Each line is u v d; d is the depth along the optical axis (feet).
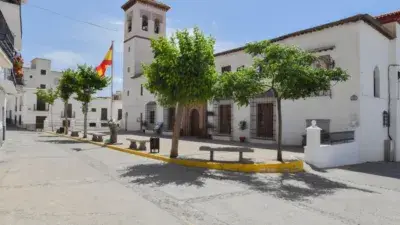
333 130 47.01
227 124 67.46
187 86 33.78
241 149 33.09
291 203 19.90
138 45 107.65
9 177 25.34
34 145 55.31
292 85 30.32
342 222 16.49
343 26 46.88
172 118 86.89
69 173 27.73
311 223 16.12
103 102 154.30
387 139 50.98
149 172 29.27
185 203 19.12
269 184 25.54
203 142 60.13
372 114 47.42
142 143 45.42
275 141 55.47
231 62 66.08
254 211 17.89
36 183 23.36
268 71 32.27
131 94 107.96
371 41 48.16
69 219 15.44
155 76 35.50
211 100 37.40
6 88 54.85
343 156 40.47
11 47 42.96
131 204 18.51
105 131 110.22
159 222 15.52
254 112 60.18
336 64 47.39
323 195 22.59
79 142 63.72
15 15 50.60
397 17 53.98
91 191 21.36
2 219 15.20
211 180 26.25
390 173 35.32
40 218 15.47
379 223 16.56
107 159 37.81
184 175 28.14
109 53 81.15
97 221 15.30
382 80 51.16
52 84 171.22
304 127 51.24
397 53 53.72
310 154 36.96
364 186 27.37
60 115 143.64
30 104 138.00
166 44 34.68
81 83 67.41
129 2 109.70
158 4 111.45
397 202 21.52
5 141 63.36
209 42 36.06
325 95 48.32
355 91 44.78
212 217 16.63
